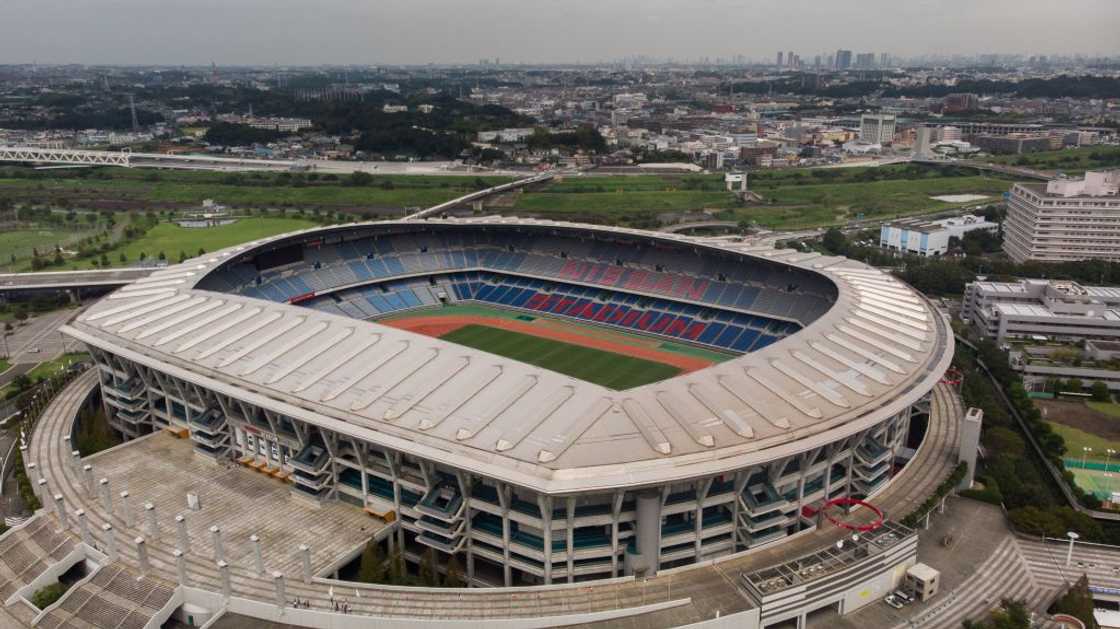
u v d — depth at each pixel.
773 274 199.25
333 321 136.25
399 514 108.44
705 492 97.50
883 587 99.38
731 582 95.69
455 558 104.62
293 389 115.88
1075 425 159.00
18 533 107.75
